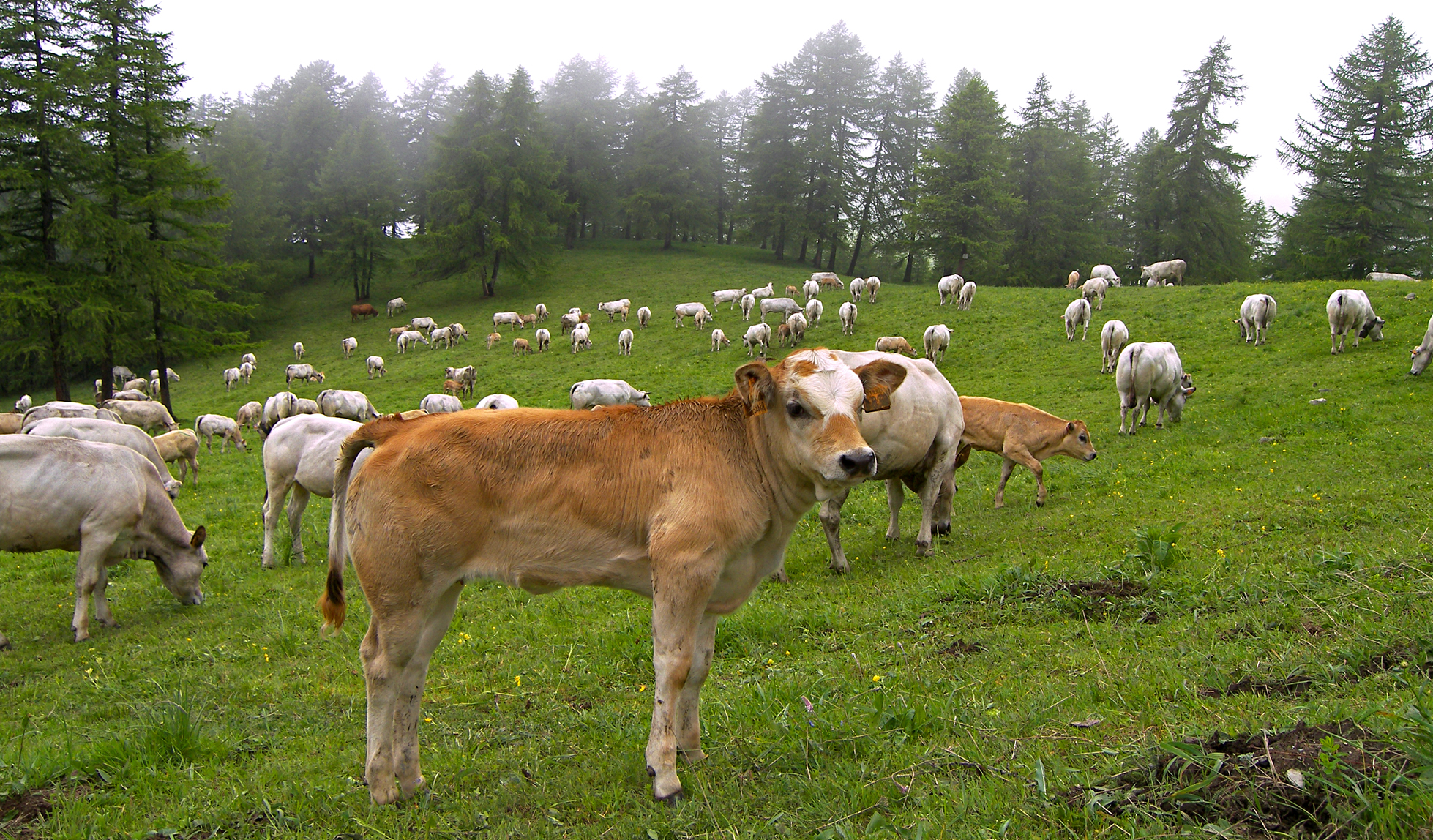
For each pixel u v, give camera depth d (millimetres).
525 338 47125
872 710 4805
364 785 4641
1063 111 76188
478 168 64625
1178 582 6906
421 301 64438
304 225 74250
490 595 9156
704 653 4547
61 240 35906
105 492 8648
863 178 76188
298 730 5742
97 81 36312
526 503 4332
